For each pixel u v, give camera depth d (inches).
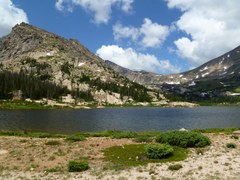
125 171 898.7
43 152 1207.6
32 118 4269.2
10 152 1232.8
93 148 1263.5
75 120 4126.5
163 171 879.1
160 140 1373.0
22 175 910.4
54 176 885.8
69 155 1141.1
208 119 4680.1
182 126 3531.0
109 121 4092.0
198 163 952.3
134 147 1230.3
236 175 816.3
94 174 884.6
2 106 7155.5
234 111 7701.8
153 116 5383.9
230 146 1208.8
